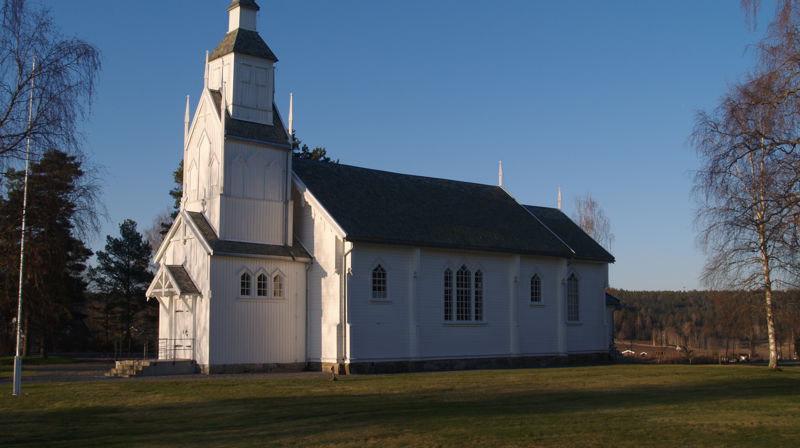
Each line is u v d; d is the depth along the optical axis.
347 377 38.38
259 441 19.52
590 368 47.38
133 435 20.52
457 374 41.03
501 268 51.28
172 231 44.44
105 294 74.31
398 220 46.88
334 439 19.72
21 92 24.94
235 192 43.06
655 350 89.81
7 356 69.75
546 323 53.53
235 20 45.56
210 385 32.88
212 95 44.94
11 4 24.56
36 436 20.38
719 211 33.53
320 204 44.25
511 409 25.64
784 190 25.97
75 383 33.47
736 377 40.00
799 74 25.83
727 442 19.47
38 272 49.31
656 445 18.97
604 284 59.09
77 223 28.92
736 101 27.33
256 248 43.06
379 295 44.50
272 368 42.78
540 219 60.44
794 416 24.36
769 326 46.25
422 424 22.09
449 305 48.03
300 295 44.66
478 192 57.59
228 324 41.34
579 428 21.47
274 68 46.06
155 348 76.62
